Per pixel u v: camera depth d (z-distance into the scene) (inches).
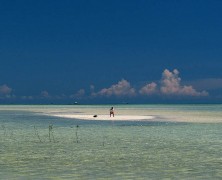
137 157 895.7
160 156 910.4
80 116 3191.4
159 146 1096.2
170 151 994.1
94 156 910.4
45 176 686.5
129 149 1032.2
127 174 703.1
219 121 2347.4
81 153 957.2
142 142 1195.3
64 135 1425.9
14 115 3656.5
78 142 1194.0
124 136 1385.3
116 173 712.4
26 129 1740.9
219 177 681.6
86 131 1610.5
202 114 3659.0
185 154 943.0
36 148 1054.4
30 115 3631.9
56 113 4215.1
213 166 784.3
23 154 941.2
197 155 928.9
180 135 1423.5
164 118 2760.8
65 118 2864.2
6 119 2775.6
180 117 2935.5
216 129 1713.8
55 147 1075.3
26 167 770.2
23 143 1172.5
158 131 1610.5
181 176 688.4
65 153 957.8
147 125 1998.0
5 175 696.4
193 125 1989.4
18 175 695.1
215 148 1055.6
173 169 749.3
